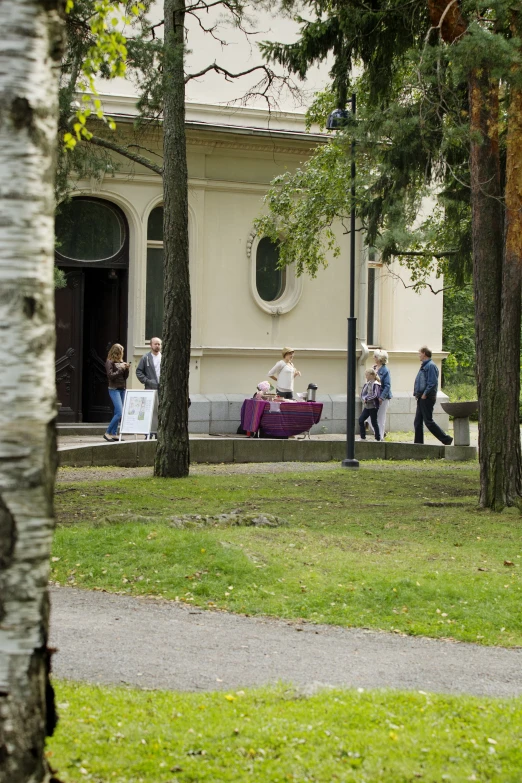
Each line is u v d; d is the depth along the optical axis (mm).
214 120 34156
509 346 18469
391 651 10164
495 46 16031
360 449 28688
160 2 28562
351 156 21531
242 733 6891
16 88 5336
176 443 22812
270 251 35781
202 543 13664
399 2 19750
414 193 21078
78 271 32938
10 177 5320
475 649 10484
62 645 9711
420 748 6660
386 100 20641
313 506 18922
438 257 23953
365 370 36406
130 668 8977
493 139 18344
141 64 21172
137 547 13695
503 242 18922
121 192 32594
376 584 12555
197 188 34062
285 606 11805
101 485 20844
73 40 19141
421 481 23500
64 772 6160
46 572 5332
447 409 29328
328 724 7117
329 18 20859
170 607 11703
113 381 29312
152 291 34000
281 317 35562
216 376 34438
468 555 14602
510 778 6250
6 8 5340
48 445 5367
